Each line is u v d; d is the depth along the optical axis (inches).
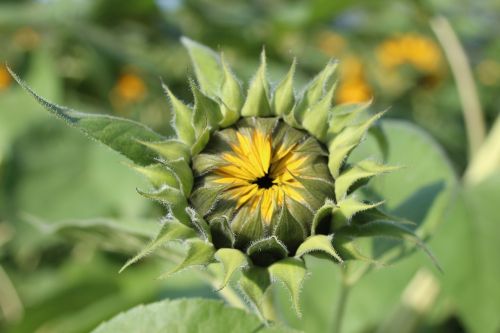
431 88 35.8
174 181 15.8
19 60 29.8
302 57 33.0
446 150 32.4
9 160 26.1
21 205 25.8
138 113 29.2
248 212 15.7
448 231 19.7
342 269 18.0
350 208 15.5
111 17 30.6
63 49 30.7
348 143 15.9
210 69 17.0
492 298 19.4
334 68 16.3
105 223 18.1
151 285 22.6
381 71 35.9
